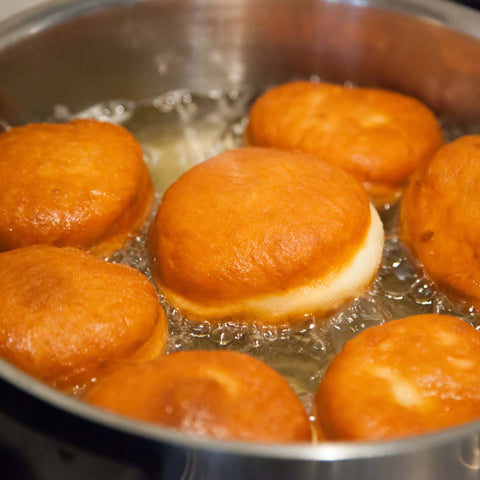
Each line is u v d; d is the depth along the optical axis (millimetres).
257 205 343
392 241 385
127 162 380
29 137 381
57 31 407
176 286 348
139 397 297
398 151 388
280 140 403
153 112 451
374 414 298
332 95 414
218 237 340
